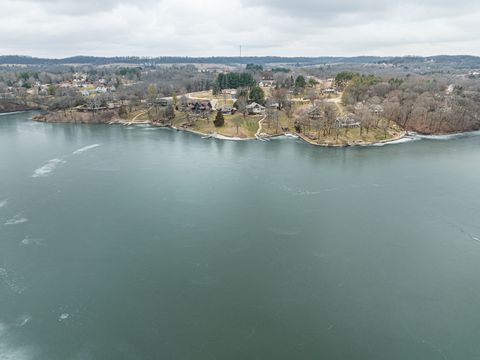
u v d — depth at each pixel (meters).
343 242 79.69
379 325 57.41
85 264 71.19
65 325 56.94
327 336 55.38
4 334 55.00
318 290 64.81
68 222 86.88
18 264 70.75
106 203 97.69
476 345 53.97
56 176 118.12
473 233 83.56
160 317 58.69
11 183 111.38
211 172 123.75
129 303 61.47
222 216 90.75
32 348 52.81
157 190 106.88
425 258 74.19
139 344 53.78
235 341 54.41
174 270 69.75
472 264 72.38
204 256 74.06
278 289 65.00
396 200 100.94
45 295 62.91
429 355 52.25
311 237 81.50
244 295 63.47
